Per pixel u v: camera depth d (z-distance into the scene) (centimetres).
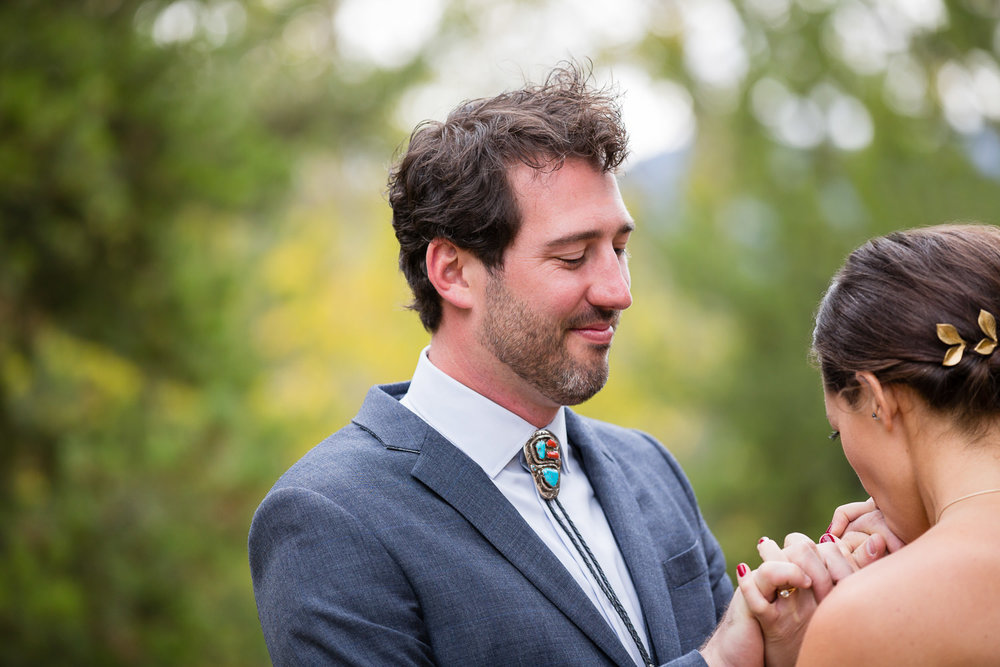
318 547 163
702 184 833
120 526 556
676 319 1002
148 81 548
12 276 506
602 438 205
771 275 772
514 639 160
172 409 591
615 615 173
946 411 136
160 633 559
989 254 140
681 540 193
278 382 728
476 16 1020
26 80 493
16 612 509
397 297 1011
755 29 752
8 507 534
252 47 692
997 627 124
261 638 590
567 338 173
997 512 130
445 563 164
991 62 660
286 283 675
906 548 133
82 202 512
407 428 178
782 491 784
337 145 859
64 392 549
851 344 143
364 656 156
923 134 699
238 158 588
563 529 178
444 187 176
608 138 173
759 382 784
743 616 163
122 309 562
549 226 170
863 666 127
